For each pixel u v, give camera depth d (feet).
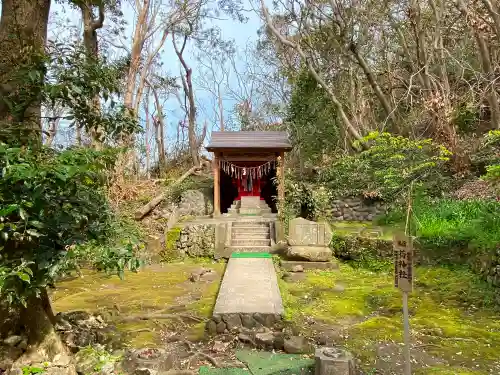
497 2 38.37
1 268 8.62
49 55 11.32
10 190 8.86
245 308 18.43
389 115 43.21
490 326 18.02
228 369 13.46
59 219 10.00
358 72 56.34
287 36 58.90
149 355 13.35
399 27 47.78
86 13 42.52
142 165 74.79
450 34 50.06
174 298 23.53
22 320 12.10
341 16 44.57
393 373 13.47
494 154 27.09
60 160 9.03
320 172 51.90
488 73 39.60
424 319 18.85
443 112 38.19
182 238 38.32
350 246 33.73
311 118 57.06
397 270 11.92
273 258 33.83
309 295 24.09
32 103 11.90
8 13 11.79
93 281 28.17
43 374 11.32
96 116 12.86
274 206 58.70
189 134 82.64
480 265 23.71
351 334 17.04
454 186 34.55
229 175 59.00
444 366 13.94
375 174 14.55
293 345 15.10
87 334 14.67
